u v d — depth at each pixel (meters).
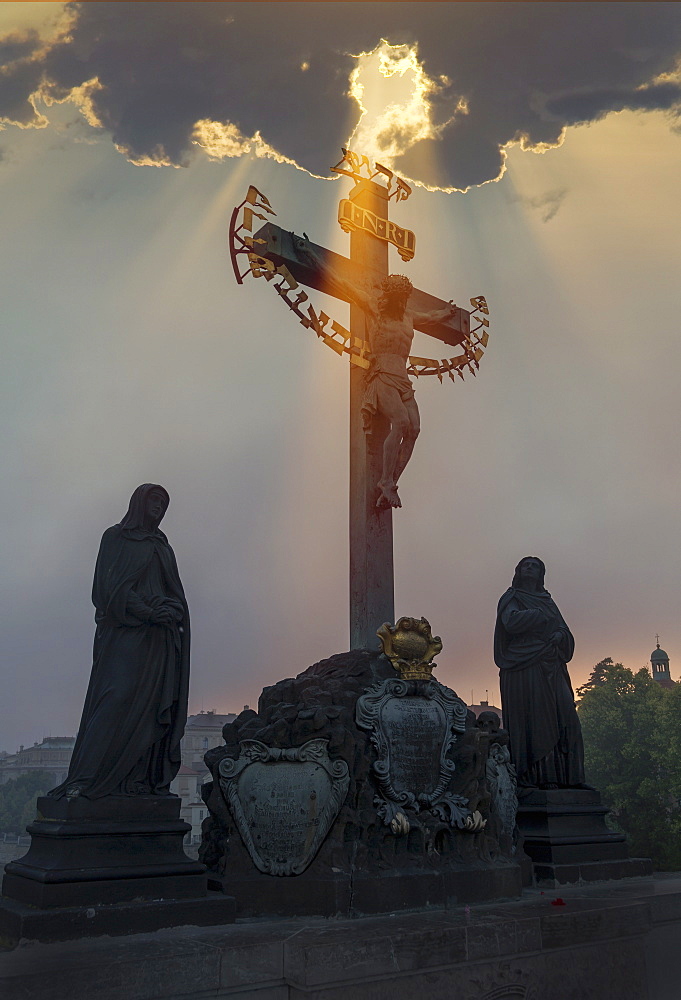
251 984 7.38
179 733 9.54
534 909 9.64
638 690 43.69
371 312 13.30
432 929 8.32
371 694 10.56
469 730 11.17
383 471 12.44
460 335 14.89
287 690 11.23
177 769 9.46
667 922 10.45
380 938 7.92
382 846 9.81
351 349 12.98
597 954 9.48
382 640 11.22
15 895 8.44
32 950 7.27
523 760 13.23
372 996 7.71
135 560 9.78
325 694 10.56
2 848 24.41
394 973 7.88
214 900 8.61
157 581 9.97
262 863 9.57
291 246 12.89
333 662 11.66
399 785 10.34
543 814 12.49
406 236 14.52
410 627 11.25
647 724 42.06
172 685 9.55
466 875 10.13
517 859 11.63
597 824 12.93
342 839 9.58
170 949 7.30
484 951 8.55
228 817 10.02
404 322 13.38
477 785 10.80
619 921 9.82
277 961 7.58
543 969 8.98
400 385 12.78
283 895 9.32
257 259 12.41
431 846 10.16
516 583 14.30
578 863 12.12
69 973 6.60
